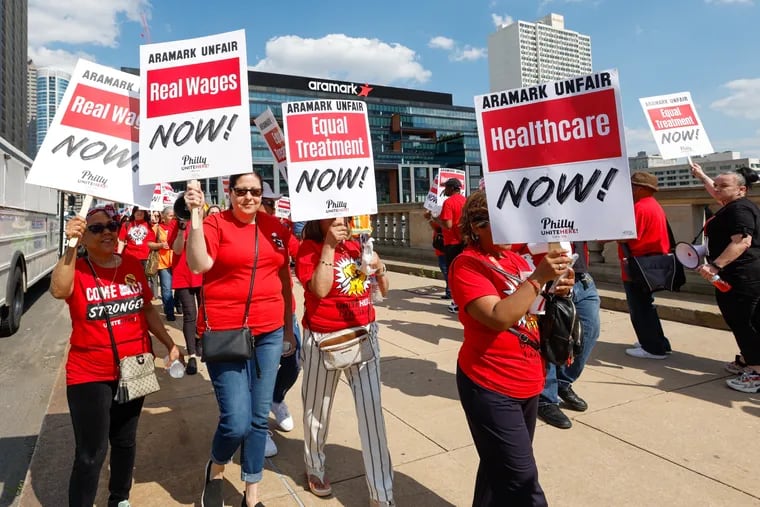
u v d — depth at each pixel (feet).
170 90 9.30
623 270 17.31
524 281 6.82
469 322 7.47
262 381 9.26
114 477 9.12
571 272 7.29
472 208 7.61
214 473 9.01
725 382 15.16
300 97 339.98
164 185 23.54
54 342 24.98
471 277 7.21
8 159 25.02
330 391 9.71
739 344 14.75
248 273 9.07
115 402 8.98
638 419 12.85
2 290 24.17
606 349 18.74
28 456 13.38
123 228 26.43
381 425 9.37
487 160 7.45
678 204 25.68
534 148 7.23
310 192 9.21
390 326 23.49
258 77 334.85
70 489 8.25
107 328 8.44
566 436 12.05
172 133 9.23
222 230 9.06
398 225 51.44
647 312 17.21
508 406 7.11
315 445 9.84
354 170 9.56
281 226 9.98
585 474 10.36
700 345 18.75
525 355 7.19
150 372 8.84
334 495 9.95
